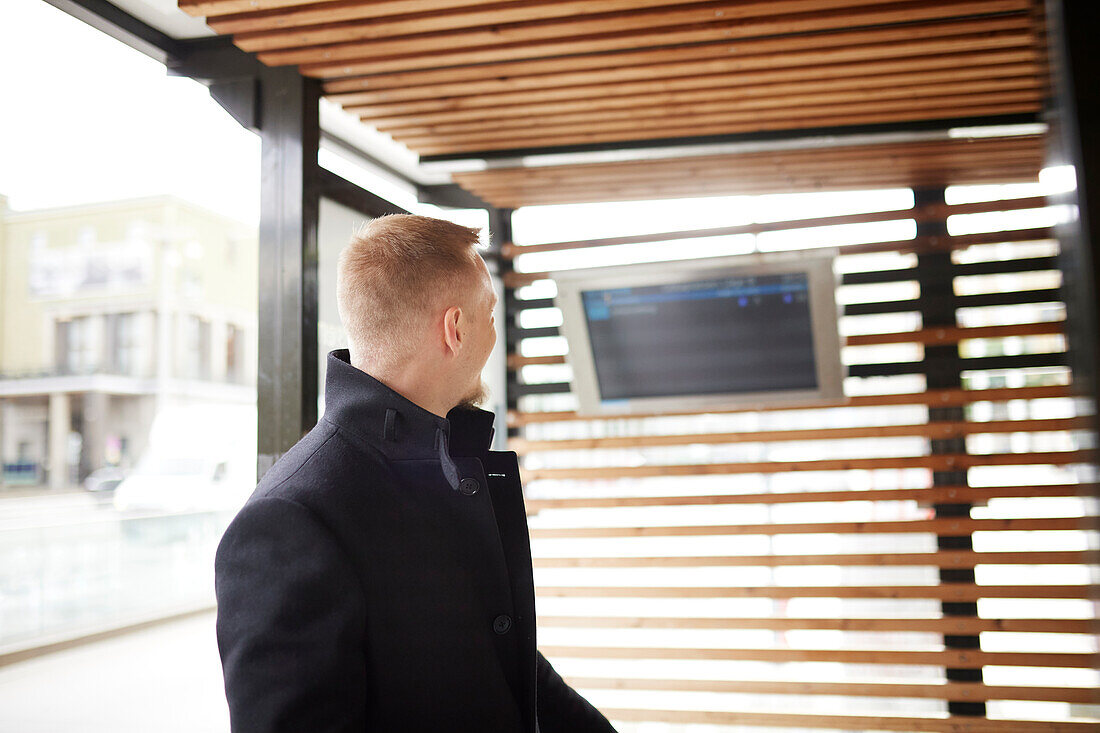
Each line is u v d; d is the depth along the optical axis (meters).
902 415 4.46
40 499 42.62
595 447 4.82
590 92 3.40
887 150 4.02
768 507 4.57
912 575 4.39
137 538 8.87
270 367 3.04
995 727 4.07
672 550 4.66
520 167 4.23
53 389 45.50
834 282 3.92
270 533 1.06
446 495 1.20
